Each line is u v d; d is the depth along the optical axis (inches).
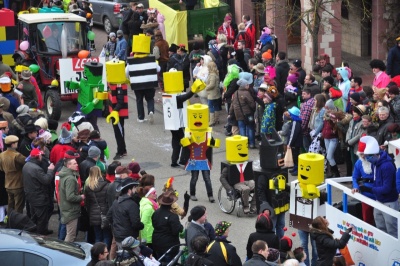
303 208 1033.5
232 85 1493.6
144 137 1594.5
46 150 1197.1
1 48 1884.8
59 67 1681.8
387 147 1109.1
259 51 1717.5
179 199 1290.6
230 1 2161.7
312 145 1295.5
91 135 1182.9
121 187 999.0
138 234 1007.6
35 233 1050.1
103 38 2288.4
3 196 1198.3
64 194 1080.8
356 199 1026.7
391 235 948.6
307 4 1784.0
